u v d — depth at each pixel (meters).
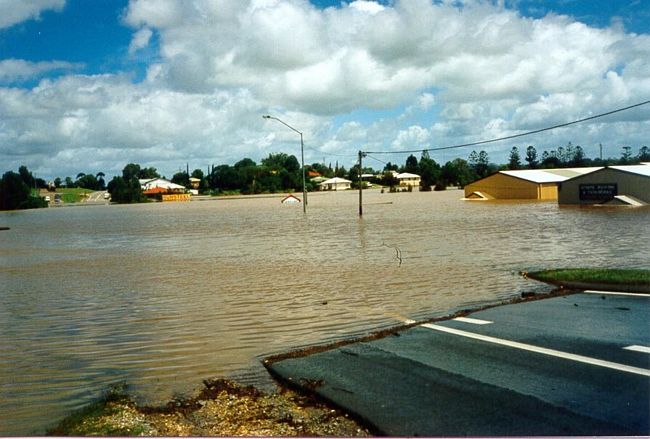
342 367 8.39
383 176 195.12
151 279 19.22
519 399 6.76
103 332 11.80
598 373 7.55
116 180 156.88
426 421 6.29
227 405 7.36
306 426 6.50
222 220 54.19
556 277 14.98
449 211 53.09
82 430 6.65
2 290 18.05
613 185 53.03
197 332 11.48
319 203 86.06
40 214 95.06
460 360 8.39
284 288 16.23
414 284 16.05
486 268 18.56
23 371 9.25
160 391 8.13
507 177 74.25
